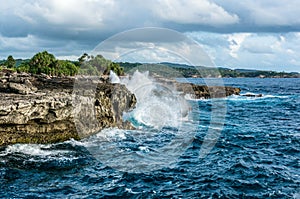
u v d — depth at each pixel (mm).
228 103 59531
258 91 91875
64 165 19359
